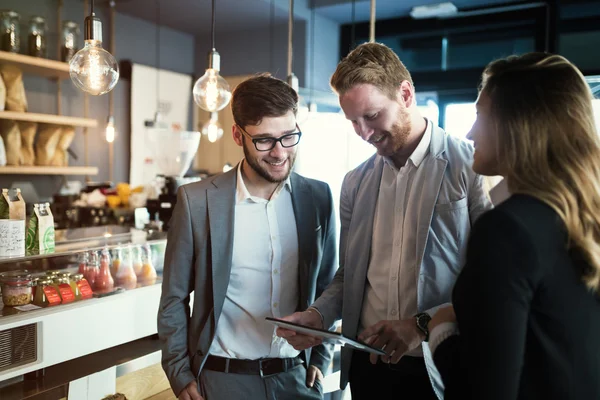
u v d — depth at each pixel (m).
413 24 5.22
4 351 1.69
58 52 4.40
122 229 2.73
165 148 3.51
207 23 5.38
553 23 4.54
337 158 4.04
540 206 0.91
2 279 1.84
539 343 0.89
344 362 1.67
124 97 5.12
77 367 1.94
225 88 2.54
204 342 1.55
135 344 2.21
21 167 3.71
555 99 0.94
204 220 1.58
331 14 5.24
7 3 4.05
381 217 1.57
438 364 1.06
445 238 1.42
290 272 1.64
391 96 1.39
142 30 5.28
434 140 1.47
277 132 1.47
